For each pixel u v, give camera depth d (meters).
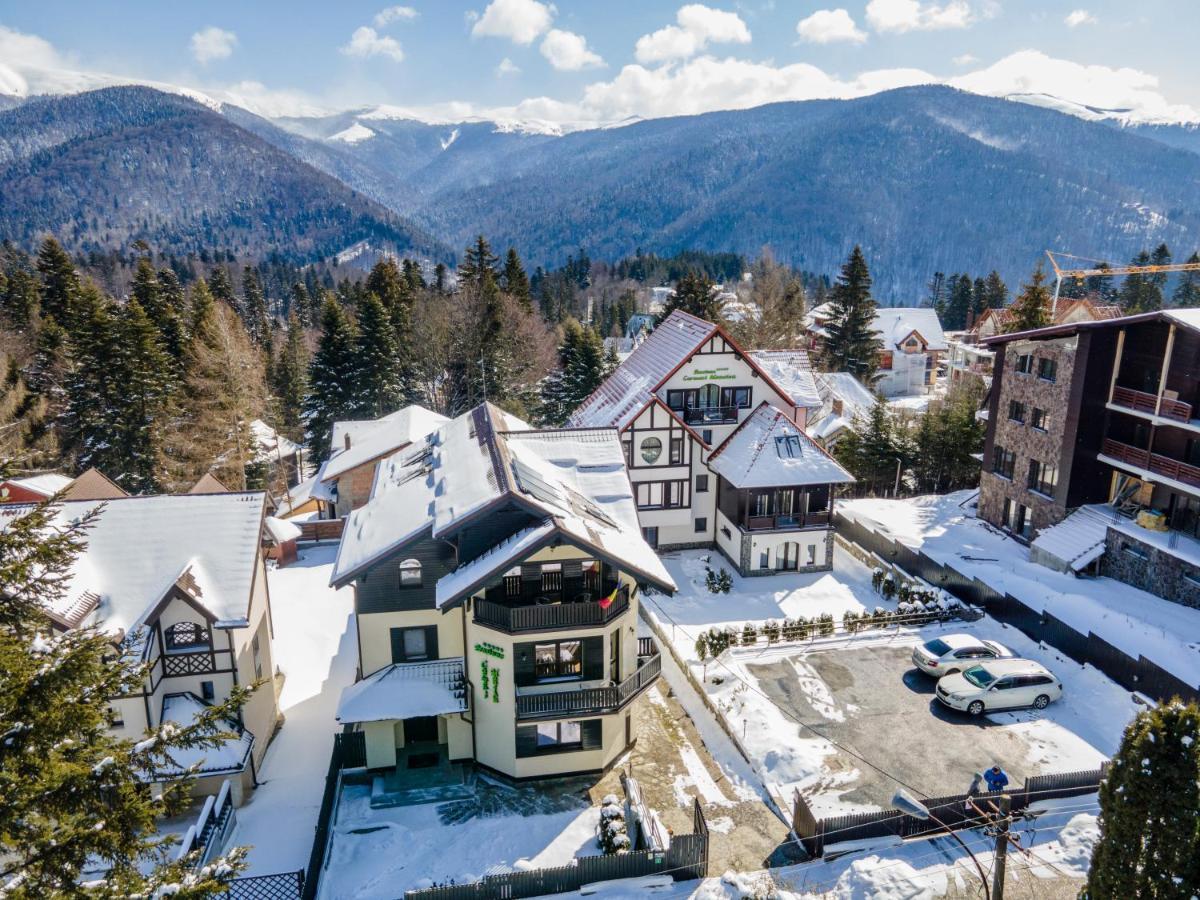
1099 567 37.66
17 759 11.44
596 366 72.44
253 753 26.88
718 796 25.45
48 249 77.81
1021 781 25.20
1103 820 16.16
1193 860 14.87
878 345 85.62
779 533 41.97
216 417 58.12
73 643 12.70
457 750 27.16
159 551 27.33
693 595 40.28
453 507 26.17
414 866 22.62
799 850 22.88
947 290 180.62
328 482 53.16
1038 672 29.39
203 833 23.02
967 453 55.09
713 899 20.89
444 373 80.12
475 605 25.64
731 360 45.91
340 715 25.38
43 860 11.55
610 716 26.34
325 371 69.56
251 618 27.34
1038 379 41.66
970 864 21.86
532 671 25.86
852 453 58.19
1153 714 15.56
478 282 85.88
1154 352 36.97
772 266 122.31
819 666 32.66
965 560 39.94
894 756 26.64
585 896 21.19
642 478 44.34
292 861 23.20
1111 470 39.88
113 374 54.75
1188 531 36.00
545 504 25.67
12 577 12.40
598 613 25.44
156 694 25.42
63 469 56.53
